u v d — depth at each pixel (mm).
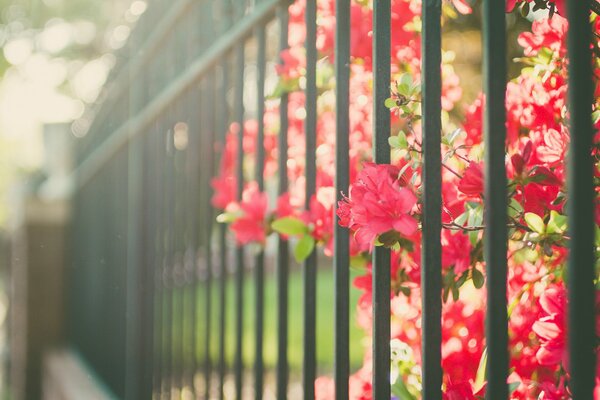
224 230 2230
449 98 1878
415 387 1534
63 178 6254
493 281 983
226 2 2330
